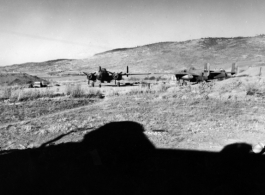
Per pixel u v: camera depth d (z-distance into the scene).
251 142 6.00
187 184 3.79
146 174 4.15
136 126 7.99
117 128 7.71
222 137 6.54
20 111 11.59
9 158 4.96
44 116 10.47
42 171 4.28
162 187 3.70
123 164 4.60
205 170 4.30
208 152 5.27
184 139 6.32
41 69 154.75
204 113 10.52
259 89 19.17
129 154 5.16
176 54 146.88
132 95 19.03
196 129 7.50
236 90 19.73
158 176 4.07
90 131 7.32
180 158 4.90
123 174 4.15
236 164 4.57
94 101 15.80
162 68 115.31
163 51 161.25
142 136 6.60
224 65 106.56
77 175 4.10
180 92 19.91
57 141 6.26
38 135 6.95
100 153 5.21
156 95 18.38
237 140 6.21
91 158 4.89
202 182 3.85
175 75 40.22
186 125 8.13
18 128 7.96
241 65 98.00
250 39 167.25
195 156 5.01
